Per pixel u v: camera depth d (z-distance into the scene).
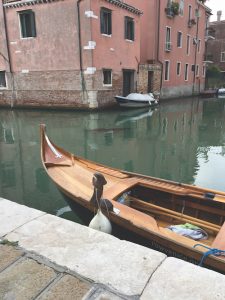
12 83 20.28
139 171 8.29
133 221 3.73
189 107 22.38
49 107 19.41
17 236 2.52
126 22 19.84
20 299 1.87
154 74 23.75
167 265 2.13
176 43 26.91
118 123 15.09
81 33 17.05
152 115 17.92
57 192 6.49
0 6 19.05
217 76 38.53
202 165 8.85
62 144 10.97
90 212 4.30
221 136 12.78
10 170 8.06
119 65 19.73
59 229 2.61
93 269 2.11
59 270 2.11
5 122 15.16
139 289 1.93
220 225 4.43
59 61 18.19
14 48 19.55
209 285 1.95
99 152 10.06
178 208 4.84
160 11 23.61
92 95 17.73
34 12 18.09
